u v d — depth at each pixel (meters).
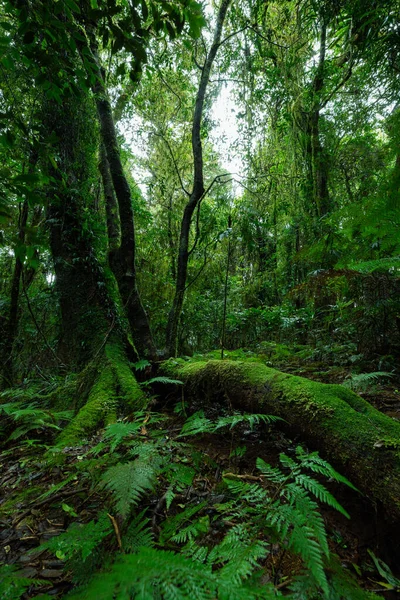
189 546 1.23
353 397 1.97
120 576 0.82
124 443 2.17
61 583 1.27
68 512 1.72
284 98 8.58
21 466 2.41
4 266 6.84
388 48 4.65
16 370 5.05
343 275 3.43
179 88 7.84
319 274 3.59
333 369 3.78
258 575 1.02
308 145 8.58
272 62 8.58
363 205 1.60
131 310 4.47
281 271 9.60
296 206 8.96
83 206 5.17
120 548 1.21
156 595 0.80
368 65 5.16
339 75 7.71
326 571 1.12
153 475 1.50
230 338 7.48
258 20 6.80
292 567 1.25
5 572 1.25
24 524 1.68
